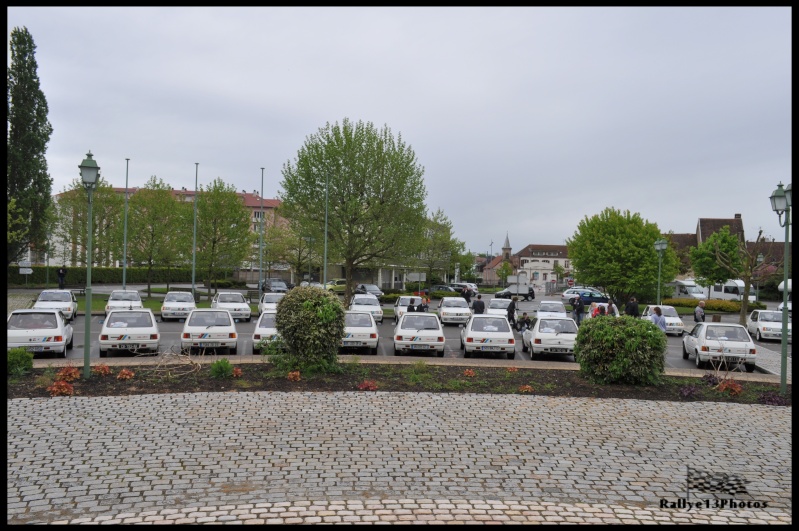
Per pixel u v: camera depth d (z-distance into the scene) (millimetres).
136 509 6598
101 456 8281
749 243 64812
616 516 6676
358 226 40844
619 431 10148
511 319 30062
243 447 8789
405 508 6738
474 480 7703
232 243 48562
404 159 40750
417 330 19703
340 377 14148
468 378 14445
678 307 51812
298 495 7074
